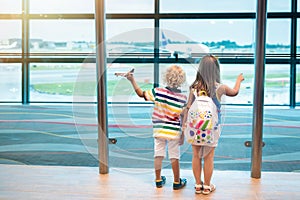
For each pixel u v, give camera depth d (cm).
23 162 303
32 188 244
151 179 262
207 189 234
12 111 491
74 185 251
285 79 547
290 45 575
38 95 572
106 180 261
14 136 380
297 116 448
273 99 501
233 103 345
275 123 409
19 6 603
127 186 249
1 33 593
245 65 514
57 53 603
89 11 623
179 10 595
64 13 619
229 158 297
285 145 340
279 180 262
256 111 271
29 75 582
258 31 271
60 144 350
